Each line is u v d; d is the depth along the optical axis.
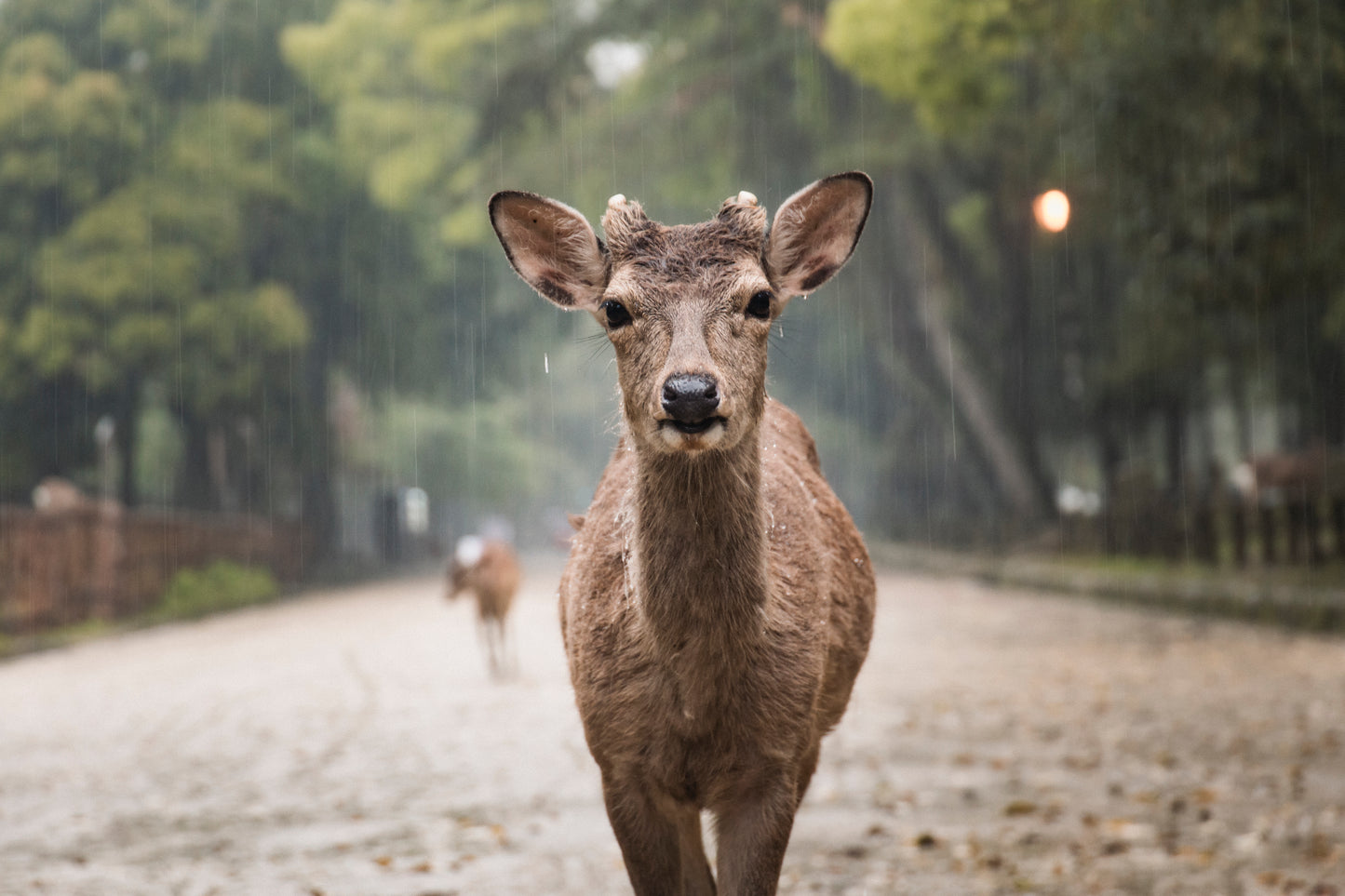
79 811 8.77
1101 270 32.88
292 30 39.00
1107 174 17.84
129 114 33.72
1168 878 6.65
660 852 4.83
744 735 4.70
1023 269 33.06
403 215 42.66
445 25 39.09
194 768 10.22
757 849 4.73
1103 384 31.44
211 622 27.33
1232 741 9.88
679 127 33.66
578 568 5.24
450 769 9.82
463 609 26.56
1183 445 33.94
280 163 37.44
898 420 51.66
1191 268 16.39
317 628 23.56
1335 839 7.19
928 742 10.34
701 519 4.56
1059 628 18.45
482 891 6.69
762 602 4.64
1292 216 15.48
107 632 24.41
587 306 5.05
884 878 6.75
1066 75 20.00
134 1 34.78
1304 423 31.00
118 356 32.38
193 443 39.00
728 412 4.38
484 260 45.41
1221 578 19.39
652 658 4.68
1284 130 15.42
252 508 41.72
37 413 34.50
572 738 11.01
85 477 38.16
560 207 5.03
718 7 32.06
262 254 39.66
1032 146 26.89
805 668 4.79
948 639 17.59
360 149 39.44
